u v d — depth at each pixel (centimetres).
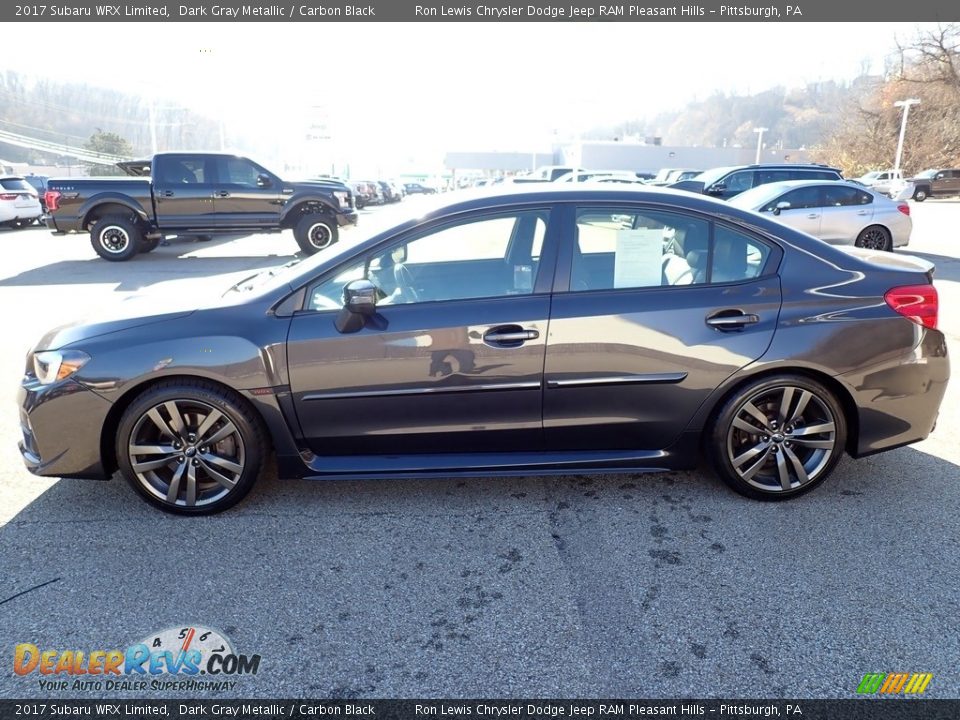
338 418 316
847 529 307
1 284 1023
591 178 2912
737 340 312
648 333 310
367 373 310
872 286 321
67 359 307
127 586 270
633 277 317
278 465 323
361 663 230
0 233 2112
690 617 250
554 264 316
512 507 333
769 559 285
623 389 315
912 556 286
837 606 254
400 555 292
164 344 305
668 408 319
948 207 3147
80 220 1270
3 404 480
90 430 310
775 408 325
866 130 5788
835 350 314
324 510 331
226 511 329
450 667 227
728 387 317
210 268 1212
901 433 330
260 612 255
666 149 6762
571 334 308
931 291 325
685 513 324
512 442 326
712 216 322
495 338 307
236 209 1301
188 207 1284
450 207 323
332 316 311
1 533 309
